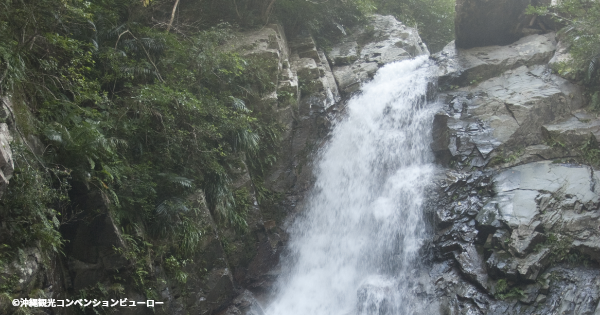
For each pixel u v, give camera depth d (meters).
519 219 7.84
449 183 9.26
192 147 8.07
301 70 12.02
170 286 6.98
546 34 12.39
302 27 14.12
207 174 8.32
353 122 11.61
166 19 11.30
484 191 8.95
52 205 5.47
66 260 5.69
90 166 5.88
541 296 7.02
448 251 8.38
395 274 9.05
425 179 9.72
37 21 6.26
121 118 7.21
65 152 5.75
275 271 9.18
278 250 9.48
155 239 7.00
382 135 11.48
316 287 9.59
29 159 5.11
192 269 7.48
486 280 7.53
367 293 8.52
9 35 5.64
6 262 4.46
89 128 5.80
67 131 5.67
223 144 8.88
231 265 8.43
